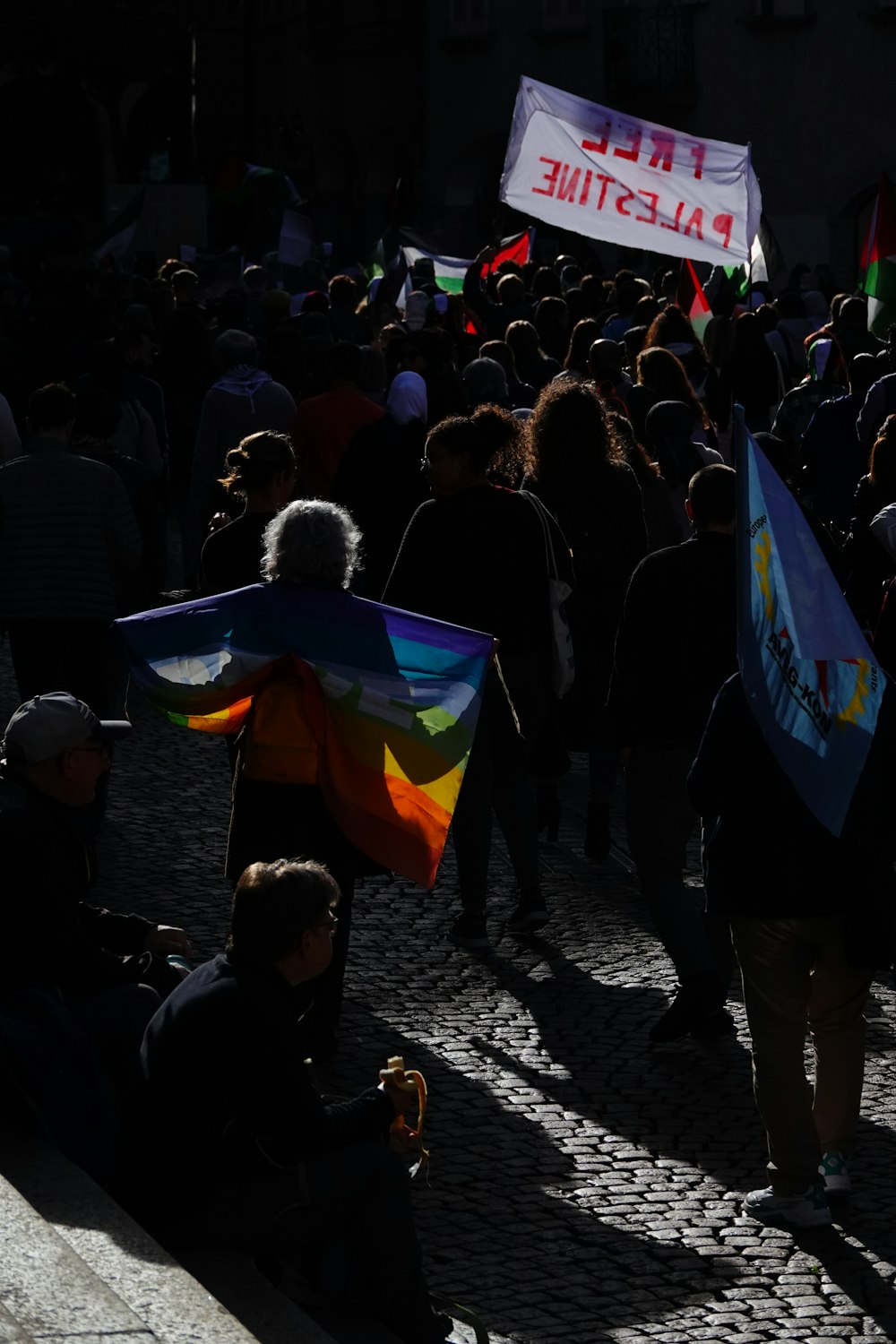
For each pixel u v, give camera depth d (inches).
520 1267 285.0
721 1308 273.3
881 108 1991.9
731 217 925.2
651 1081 358.0
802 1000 302.5
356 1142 255.8
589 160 931.3
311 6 2568.9
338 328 947.3
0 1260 216.8
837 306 858.8
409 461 576.1
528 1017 389.7
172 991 281.0
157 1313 209.8
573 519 489.1
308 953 255.8
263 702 348.2
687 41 2080.5
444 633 351.3
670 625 373.4
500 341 706.2
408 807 350.3
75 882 300.5
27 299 1137.4
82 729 299.4
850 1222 302.2
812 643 294.7
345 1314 253.9
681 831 378.0
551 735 460.1
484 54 2253.9
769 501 291.9
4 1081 270.7
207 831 514.9
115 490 509.7
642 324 878.4
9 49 3184.1
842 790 293.9
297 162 2556.6
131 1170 251.8
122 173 3523.6
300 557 352.2
